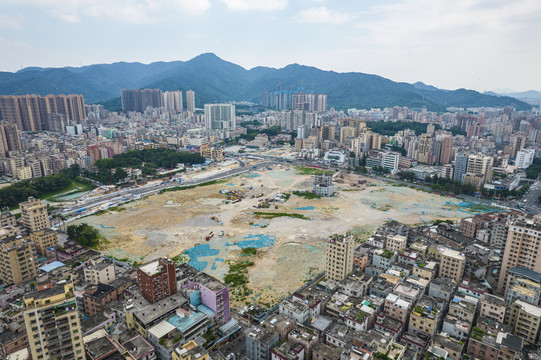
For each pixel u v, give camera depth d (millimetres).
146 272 157625
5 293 181250
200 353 119938
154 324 142375
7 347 140375
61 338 110625
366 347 130500
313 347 140000
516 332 153750
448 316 157250
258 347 137125
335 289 186750
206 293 159000
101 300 171000
